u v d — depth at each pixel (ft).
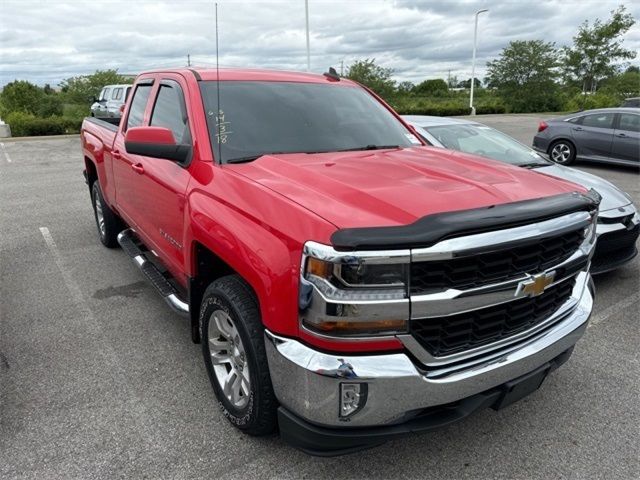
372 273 6.46
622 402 10.25
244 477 8.15
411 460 8.59
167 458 8.52
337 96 12.67
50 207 26.27
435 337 6.99
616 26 116.06
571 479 8.21
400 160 9.86
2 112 106.93
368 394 6.73
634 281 16.92
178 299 11.32
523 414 9.87
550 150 42.19
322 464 8.44
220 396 9.29
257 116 10.94
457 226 6.53
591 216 8.34
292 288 6.91
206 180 9.44
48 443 8.86
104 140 16.76
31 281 16.24
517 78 133.28
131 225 14.66
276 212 7.47
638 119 37.32
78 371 11.13
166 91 12.53
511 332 7.76
